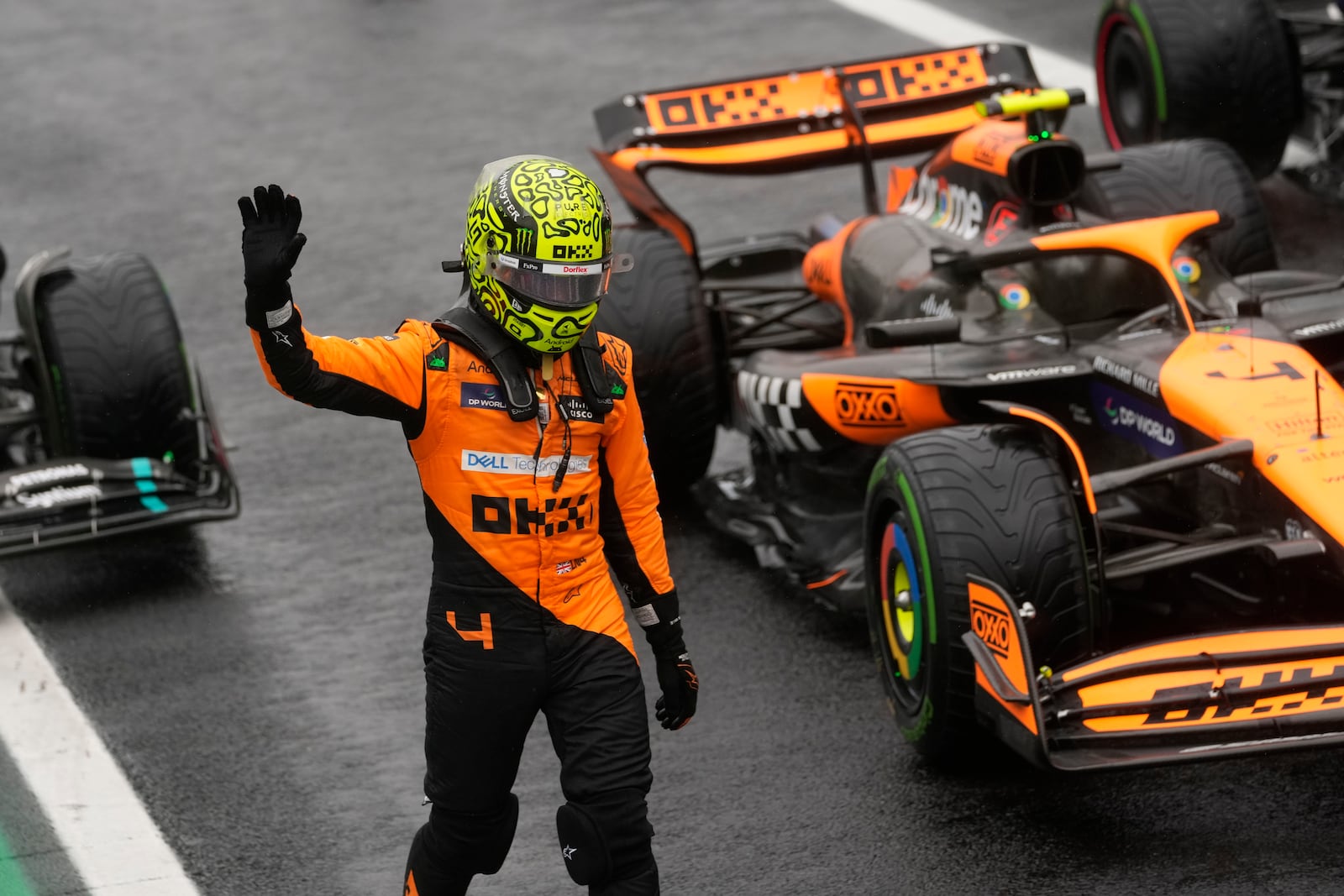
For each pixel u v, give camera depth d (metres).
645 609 15.59
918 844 18.19
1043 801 18.81
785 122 28.62
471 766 15.08
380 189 43.38
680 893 17.70
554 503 14.69
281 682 23.23
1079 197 24.61
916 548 18.75
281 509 28.91
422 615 25.06
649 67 50.44
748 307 29.89
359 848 19.19
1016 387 22.08
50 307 26.33
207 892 18.48
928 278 23.88
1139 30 35.31
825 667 22.55
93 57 55.59
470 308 14.77
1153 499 21.12
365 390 14.13
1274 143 35.03
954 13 51.94
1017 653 17.17
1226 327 20.89
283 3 60.03
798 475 25.75
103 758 21.47
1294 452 18.34
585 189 14.45
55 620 25.45
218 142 47.59
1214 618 20.30
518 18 56.34
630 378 15.19
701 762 20.39
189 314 37.19
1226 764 19.14
